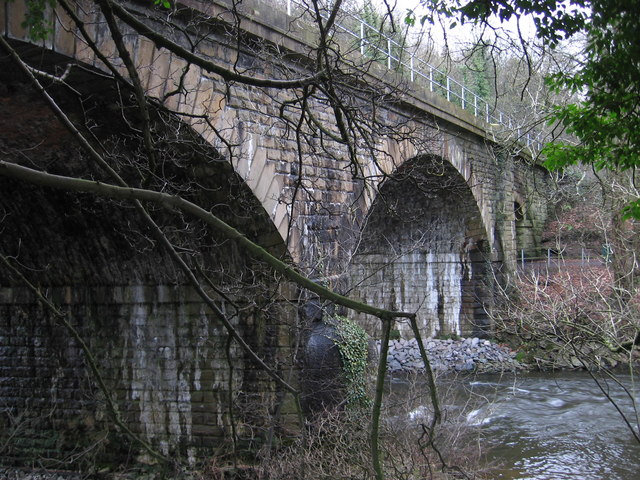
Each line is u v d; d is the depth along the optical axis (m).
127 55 3.48
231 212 9.88
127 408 11.50
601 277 11.27
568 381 17.25
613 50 5.41
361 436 7.15
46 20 5.94
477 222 21.14
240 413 10.38
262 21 9.12
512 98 18.52
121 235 10.76
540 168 26.47
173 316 11.18
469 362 19.66
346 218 11.58
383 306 22.38
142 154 8.73
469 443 9.43
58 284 12.05
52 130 8.69
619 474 10.19
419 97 14.58
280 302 9.62
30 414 12.21
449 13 5.83
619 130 6.08
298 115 10.45
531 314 9.84
